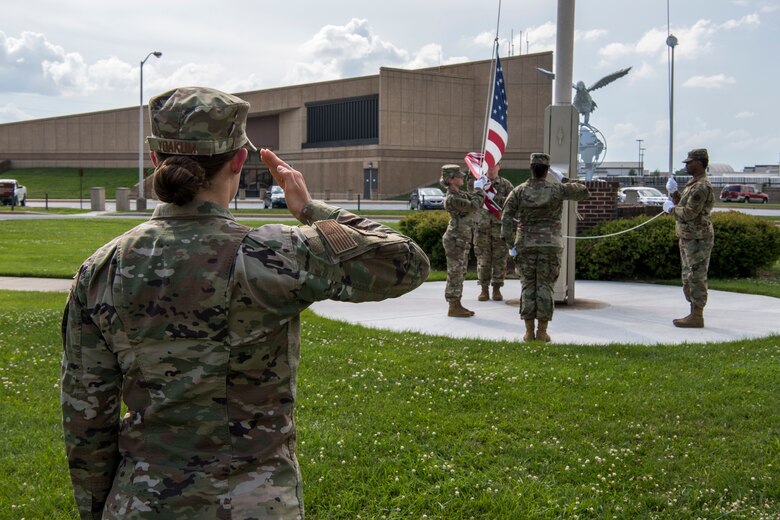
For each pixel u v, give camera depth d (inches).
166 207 81.9
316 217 88.6
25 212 1652.3
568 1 415.2
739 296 489.7
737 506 167.3
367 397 244.2
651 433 212.1
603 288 531.8
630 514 165.2
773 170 5797.2
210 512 75.0
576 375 268.4
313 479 179.3
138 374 77.9
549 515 163.0
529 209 327.0
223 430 77.2
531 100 2509.8
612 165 4975.4
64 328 81.7
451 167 395.9
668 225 571.8
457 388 253.0
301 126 2898.6
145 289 77.5
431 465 187.5
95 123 3282.5
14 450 199.5
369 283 81.7
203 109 79.6
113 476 83.0
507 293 503.8
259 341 78.4
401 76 2573.8
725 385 256.4
